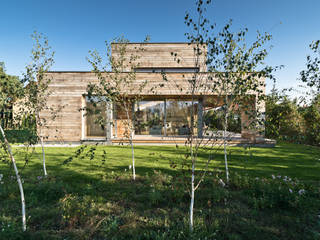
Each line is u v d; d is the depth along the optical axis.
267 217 2.57
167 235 2.06
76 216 2.46
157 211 2.71
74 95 9.25
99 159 5.95
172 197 3.10
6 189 3.23
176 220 2.43
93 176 4.16
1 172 4.35
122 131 10.52
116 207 2.79
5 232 1.98
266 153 7.08
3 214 2.48
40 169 4.69
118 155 6.62
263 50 3.01
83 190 3.33
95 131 9.83
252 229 2.29
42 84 4.35
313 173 4.52
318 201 2.87
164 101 10.48
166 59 11.86
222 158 6.13
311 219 2.49
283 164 5.39
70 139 9.20
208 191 3.28
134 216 2.55
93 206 2.73
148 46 11.86
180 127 10.11
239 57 3.37
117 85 4.43
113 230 2.22
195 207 2.82
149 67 11.84
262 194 3.12
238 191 3.38
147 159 5.96
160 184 3.56
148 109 10.65
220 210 2.72
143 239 2.10
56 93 9.22
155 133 10.99
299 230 2.28
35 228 2.27
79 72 9.25
